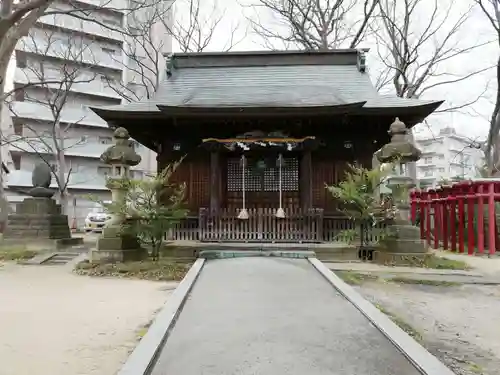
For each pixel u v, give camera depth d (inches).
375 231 460.1
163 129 577.3
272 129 555.8
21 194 1382.9
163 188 466.0
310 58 685.3
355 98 576.1
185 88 644.1
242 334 184.9
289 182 565.9
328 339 178.5
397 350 165.9
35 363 165.0
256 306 234.8
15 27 636.1
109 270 382.3
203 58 700.7
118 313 243.3
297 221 506.0
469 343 198.5
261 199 564.1
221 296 259.8
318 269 355.3
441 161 2249.0
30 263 454.0
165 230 422.9
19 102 1321.4
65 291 306.3
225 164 572.1
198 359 155.1
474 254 550.3
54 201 608.1
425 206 718.5
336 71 664.4
